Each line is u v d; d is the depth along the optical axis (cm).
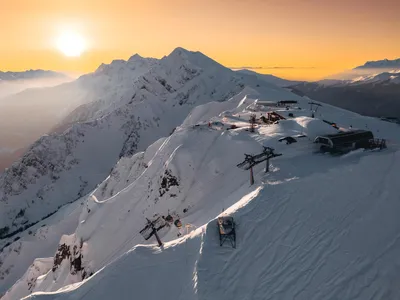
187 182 5294
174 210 5103
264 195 2753
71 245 6625
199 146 5750
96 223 6181
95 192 10844
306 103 9912
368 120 7862
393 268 2041
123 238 5444
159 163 6197
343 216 2456
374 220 2397
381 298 1902
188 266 2356
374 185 2725
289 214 2517
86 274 5494
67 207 18850
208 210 4419
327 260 2142
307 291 1981
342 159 3466
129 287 2395
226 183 4753
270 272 2117
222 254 2284
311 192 2719
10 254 13175
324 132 4400
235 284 2073
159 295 2242
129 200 6050
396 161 2975
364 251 2177
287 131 5088
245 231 2422
